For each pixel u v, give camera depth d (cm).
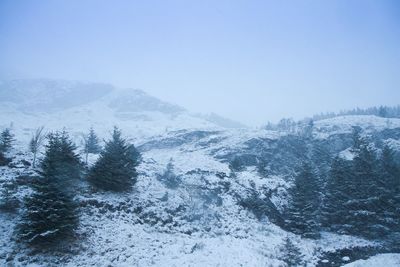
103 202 2531
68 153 2620
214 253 2364
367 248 3078
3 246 1731
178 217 2888
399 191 3750
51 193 1925
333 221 3716
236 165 5097
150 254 2106
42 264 1694
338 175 3916
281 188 4428
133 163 3028
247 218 3441
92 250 1938
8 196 2111
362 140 4544
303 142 10512
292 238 3175
